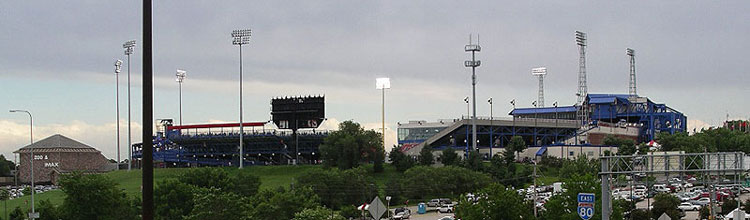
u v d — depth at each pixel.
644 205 158.75
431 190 177.00
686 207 151.50
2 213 164.88
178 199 126.50
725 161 76.19
